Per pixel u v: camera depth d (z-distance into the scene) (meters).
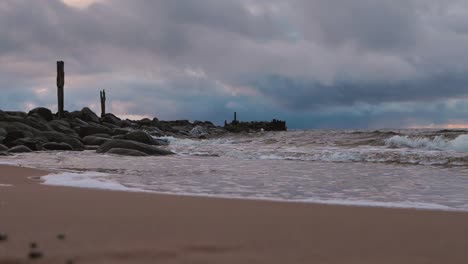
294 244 3.22
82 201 5.27
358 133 25.23
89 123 36.12
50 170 10.23
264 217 4.39
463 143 16.55
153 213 4.50
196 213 4.56
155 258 2.74
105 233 3.44
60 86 36.69
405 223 4.16
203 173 10.01
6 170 9.90
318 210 4.93
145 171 10.38
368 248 3.15
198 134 48.44
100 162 13.14
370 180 8.78
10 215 4.21
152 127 45.25
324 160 13.93
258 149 18.95
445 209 5.31
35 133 23.77
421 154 13.90
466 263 2.82
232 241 3.27
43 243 3.05
